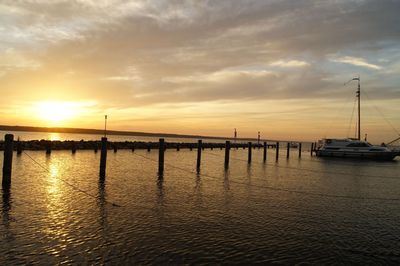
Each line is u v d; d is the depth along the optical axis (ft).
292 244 35.55
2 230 36.58
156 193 59.00
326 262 31.45
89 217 42.65
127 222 41.06
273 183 76.28
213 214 46.16
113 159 121.08
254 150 269.03
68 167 91.40
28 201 49.83
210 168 102.73
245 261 30.96
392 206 56.03
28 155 124.06
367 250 34.60
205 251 32.86
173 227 39.73
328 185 76.84
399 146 181.78
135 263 29.71
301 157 179.73
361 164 140.36
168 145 226.17
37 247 32.35
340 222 44.55
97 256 30.86
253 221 43.42
